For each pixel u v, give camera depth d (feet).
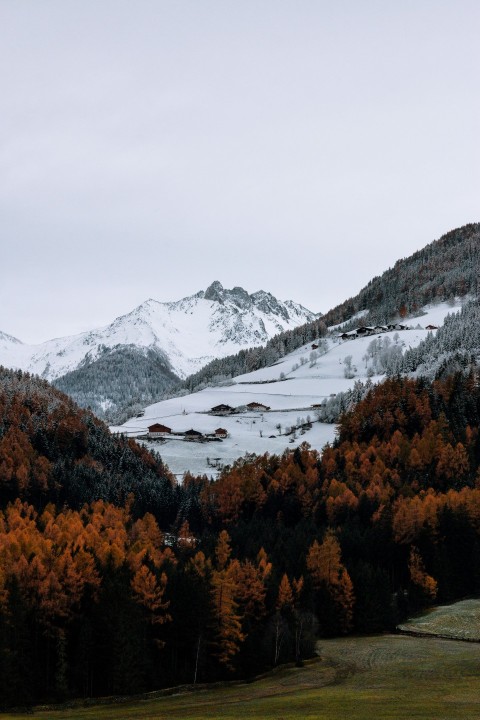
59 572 314.14
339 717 198.70
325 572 374.63
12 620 276.82
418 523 446.60
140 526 478.59
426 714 198.39
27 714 245.45
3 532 413.39
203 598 306.35
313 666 304.50
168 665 307.17
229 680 301.43
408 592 409.28
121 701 268.62
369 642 341.82
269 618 330.13
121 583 306.96
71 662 294.87
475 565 449.06
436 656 304.09
